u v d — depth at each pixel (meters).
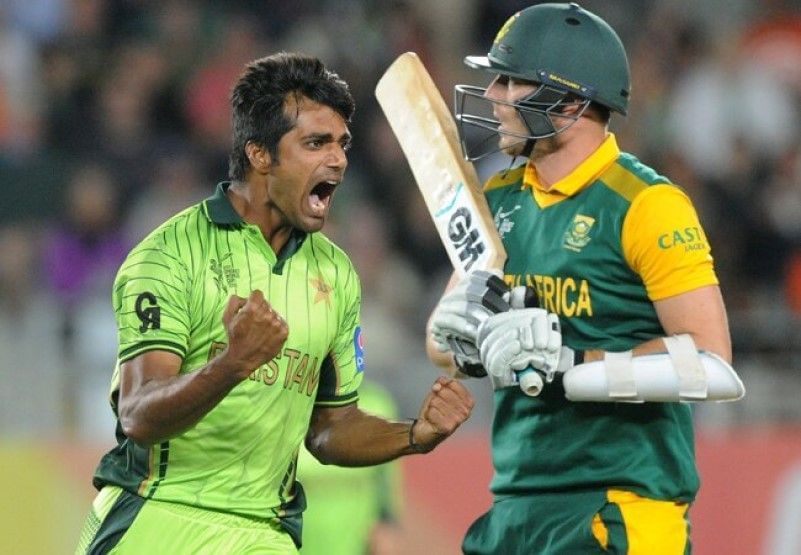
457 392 16.17
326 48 39.59
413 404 29.45
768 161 41.12
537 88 16.23
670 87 42.03
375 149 38.00
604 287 16.05
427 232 36.53
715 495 28.84
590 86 16.16
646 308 16.06
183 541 15.60
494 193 17.30
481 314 15.88
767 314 31.61
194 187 36.44
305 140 15.43
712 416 30.36
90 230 34.59
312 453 16.98
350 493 23.70
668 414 16.28
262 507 15.96
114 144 36.91
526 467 16.48
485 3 42.56
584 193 16.23
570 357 15.76
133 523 15.60
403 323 33.66
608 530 15.98
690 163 40.59
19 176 35.25
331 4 40.94
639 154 40.16
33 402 28.73
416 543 27.72
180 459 15.62
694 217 15.95
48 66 38.06
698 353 15.41
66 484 27.02
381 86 18.23
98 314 31.83
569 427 16.23
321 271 16.19
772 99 41.94
